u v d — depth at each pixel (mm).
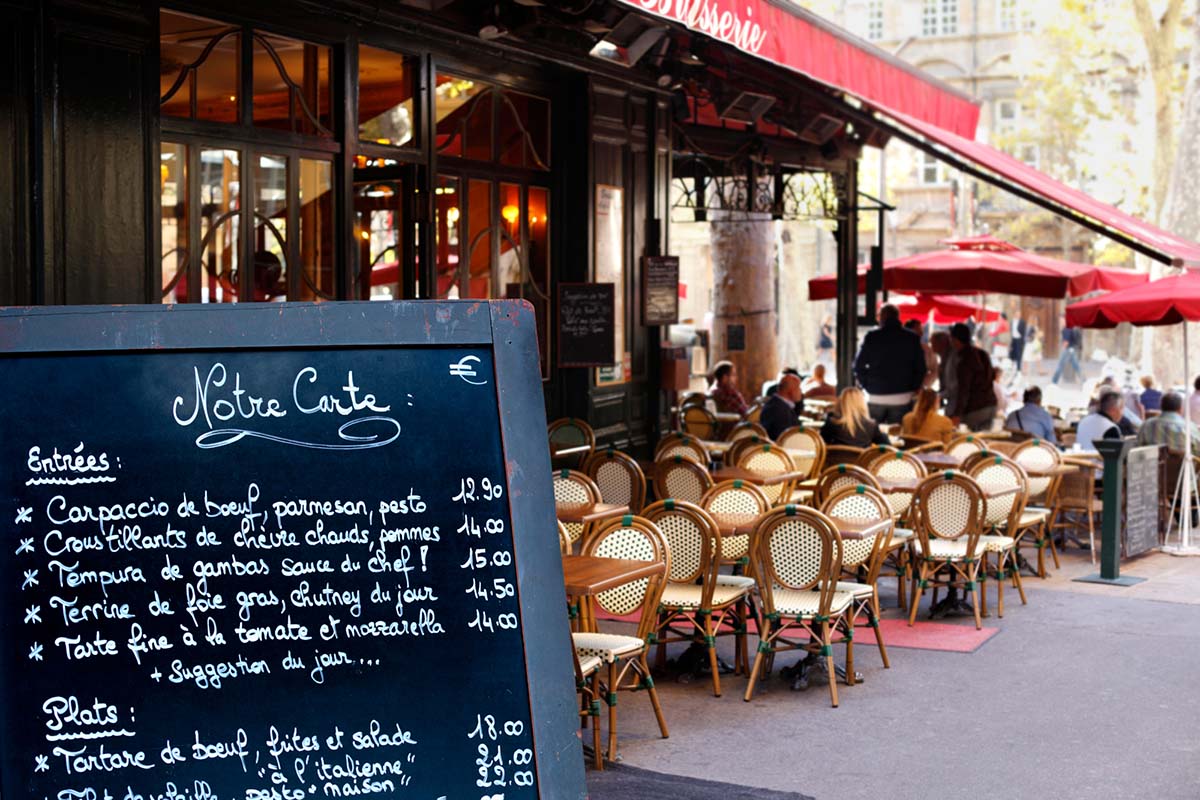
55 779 2588
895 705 6367
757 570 6473
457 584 2740
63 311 2680
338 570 2719
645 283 11727
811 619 6418
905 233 42344
